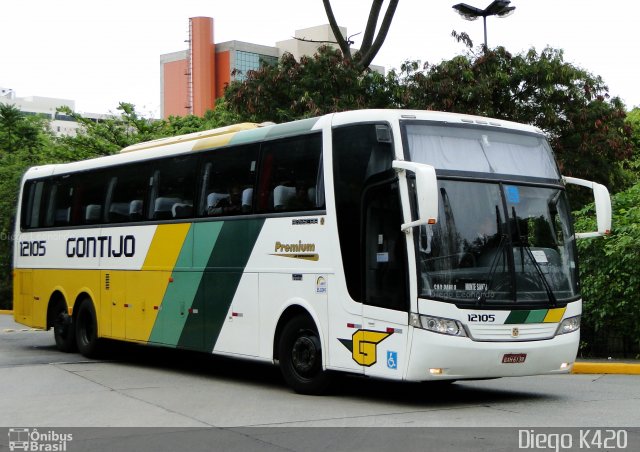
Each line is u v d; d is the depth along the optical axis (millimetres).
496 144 11609
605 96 25703
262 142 13094
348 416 10266
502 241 11031
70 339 17734
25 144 45094
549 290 11211
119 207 16312
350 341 11273
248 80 27000
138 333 15523
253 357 12875
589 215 18766
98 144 33594
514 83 25422
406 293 10570
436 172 10969
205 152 14273
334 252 11547
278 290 12453
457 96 24891
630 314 16547
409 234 10594
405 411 10664
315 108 24672
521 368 10906
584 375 14930
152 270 15219
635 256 16094
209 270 13852
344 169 11570
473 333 10602
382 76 26312
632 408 10977
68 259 17781
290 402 11430
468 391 12734
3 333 23578
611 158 25672
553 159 12117
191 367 15922
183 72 114938
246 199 13211
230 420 10023
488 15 26094
